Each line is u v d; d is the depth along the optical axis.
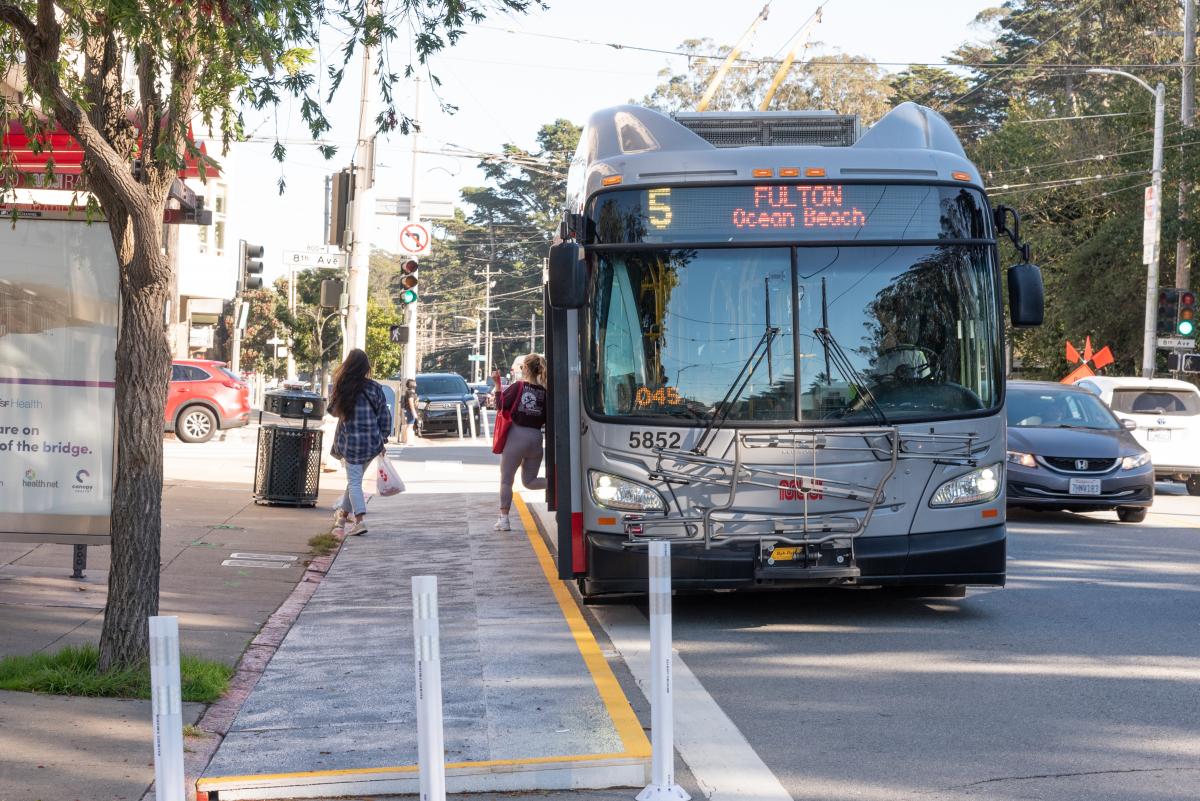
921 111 10.45
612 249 9.55
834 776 6.10
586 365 9.52
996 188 46.38
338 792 5.79
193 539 13.30
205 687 7.22
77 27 7.59
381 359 73.25
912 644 9.05
